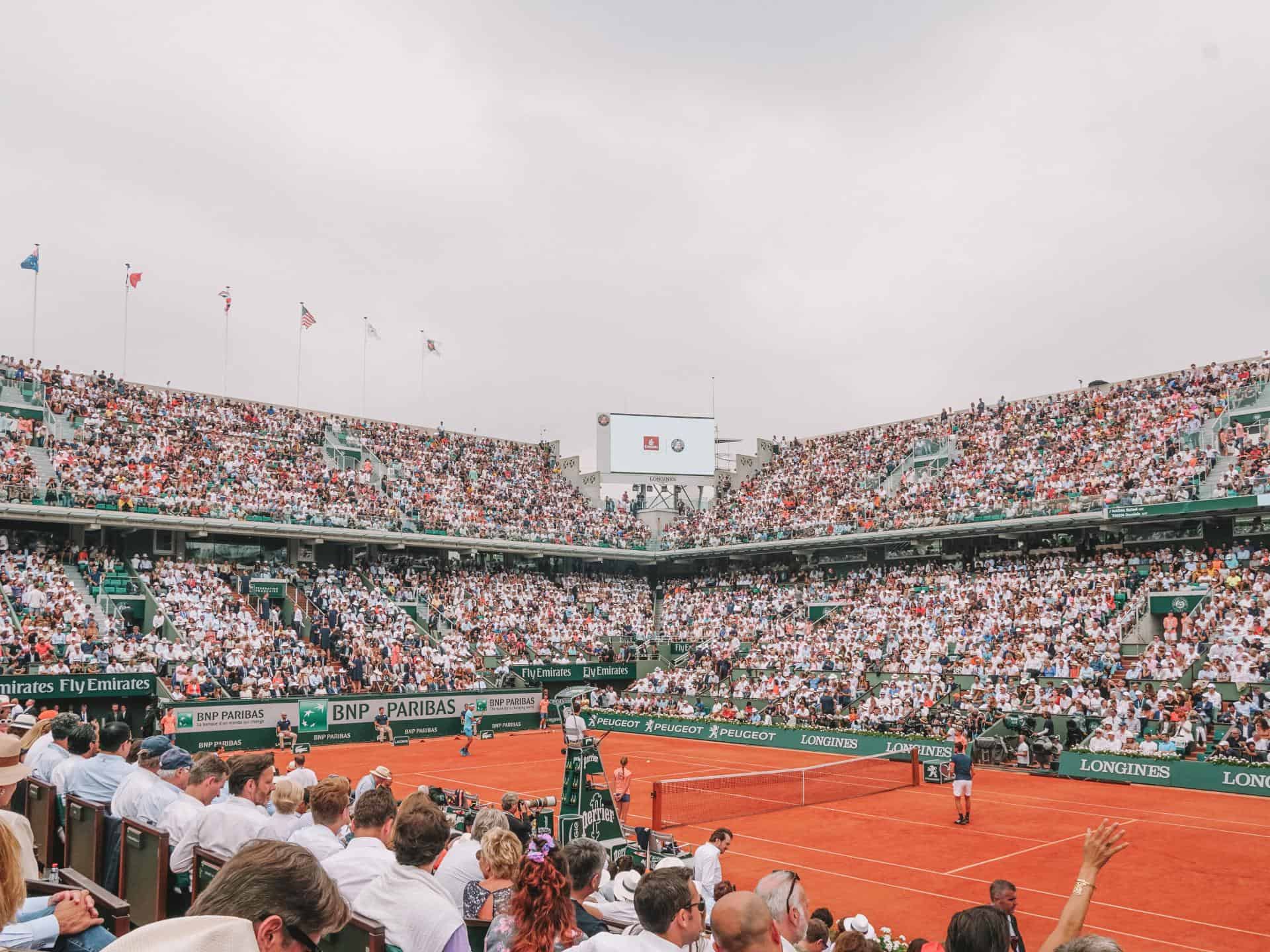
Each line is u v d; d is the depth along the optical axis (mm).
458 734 48562
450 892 8438
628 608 66500
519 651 56625
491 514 64000
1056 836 24266
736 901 5184
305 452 59750
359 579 56438
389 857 7438
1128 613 42969
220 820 8422
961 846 23094
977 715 40219
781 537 62094
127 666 40562
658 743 46625
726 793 30266
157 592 46656
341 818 8539
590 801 19031
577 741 19188
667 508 73062
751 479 72750
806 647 52625
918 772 33375
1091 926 16750
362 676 47438
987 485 54938
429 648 52500
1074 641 42594
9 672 37469
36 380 50062
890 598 53906
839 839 23984
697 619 63281
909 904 18031
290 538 56000
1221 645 37906
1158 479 47094
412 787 31547
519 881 6234
